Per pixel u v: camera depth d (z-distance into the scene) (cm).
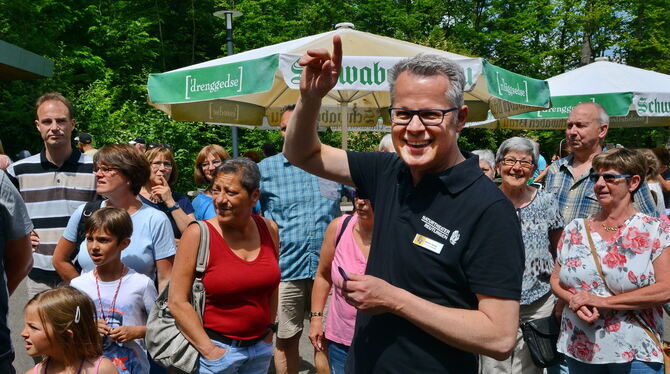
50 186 406
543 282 361
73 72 1864
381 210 186
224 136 1956
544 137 2086
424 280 166
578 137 413
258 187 288
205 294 279
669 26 2031
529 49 2431
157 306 281
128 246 318
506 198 165
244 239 290
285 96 691
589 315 289
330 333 327
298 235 431
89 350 248
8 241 263
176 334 275
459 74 167
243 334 283
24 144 1562
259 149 1853
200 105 632
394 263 173
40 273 403
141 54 2128
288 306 432
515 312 158
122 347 292
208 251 277
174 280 274
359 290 153
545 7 2295
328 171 199
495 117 664
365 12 2320
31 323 238
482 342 153
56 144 402
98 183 320
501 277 157
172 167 442
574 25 2169
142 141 888
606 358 288
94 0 2028
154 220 327
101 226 288
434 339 168
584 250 303
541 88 556
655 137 1867
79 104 1622
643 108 653
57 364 248
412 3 2362
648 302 280
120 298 296
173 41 2470
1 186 253
